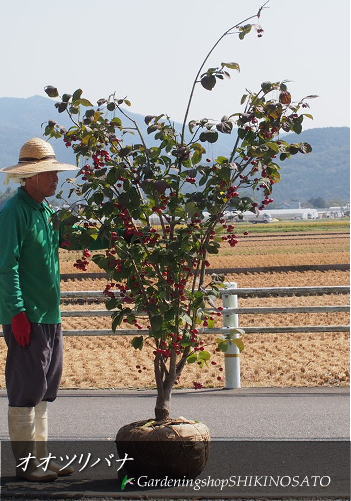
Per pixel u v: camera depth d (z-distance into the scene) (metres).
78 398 10.70
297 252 69.19
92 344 17.56
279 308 11.53
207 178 6.62
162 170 6.74
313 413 9.48
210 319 7.10
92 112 6.88
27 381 6.64
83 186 6.70
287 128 6.70
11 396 6.71
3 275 6.55
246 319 22.88
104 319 24.36
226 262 54.81
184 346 6.84
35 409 6.93
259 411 9.64
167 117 6.80
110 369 14.00
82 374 13.31
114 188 6.76
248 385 11.92
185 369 13.31
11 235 6.57
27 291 6.67
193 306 6.80
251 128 6.66
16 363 6.68
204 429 6.63
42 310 6.72
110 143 6.87
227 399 10.49
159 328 6.67
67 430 8.69
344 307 11.56
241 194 6.79
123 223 6.78
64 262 57.41
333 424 8.83
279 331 11.58
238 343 7.12
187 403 10.24
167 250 6.63
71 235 6.83
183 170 6.66
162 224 6.85
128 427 6.69
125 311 6.88
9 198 6.79
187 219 6.61
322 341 17.58
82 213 6.82
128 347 17.06
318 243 85.50
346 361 14.53
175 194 6.68
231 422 9.02
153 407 9.99
